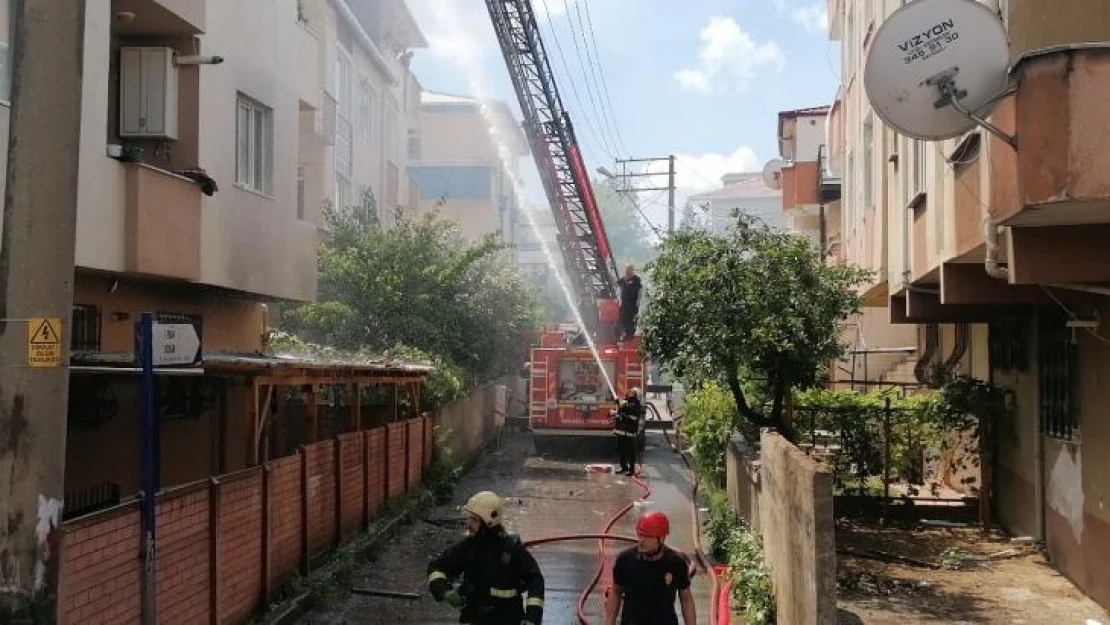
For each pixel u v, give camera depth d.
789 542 7.70
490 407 26.66
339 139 27.52
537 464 23.02
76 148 5.18
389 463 14.60
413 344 22.69
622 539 13.25
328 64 25.56
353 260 22.56
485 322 25.56
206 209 11.70
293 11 14.73
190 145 11.52
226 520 8.06
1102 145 5.89
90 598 5.84
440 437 18.27
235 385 14.20
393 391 16.30
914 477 13.61
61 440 5.07
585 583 11.06
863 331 23.52
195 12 11.21
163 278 10.87
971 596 9.51
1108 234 6.96
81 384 10.39
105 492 11.02
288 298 14.51
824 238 24.97
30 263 5.05
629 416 21.22
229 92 12.40
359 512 12.90
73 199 5.16
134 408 11.68
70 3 5.15
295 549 10.11
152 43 11.52
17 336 5.03
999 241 7.63
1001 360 13.18
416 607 9.93
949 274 9.56
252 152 13.46
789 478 7.75
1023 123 6.20
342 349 20.05
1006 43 6.66
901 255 12.15
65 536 5.57
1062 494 10.41
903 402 13.84
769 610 8.73
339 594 10.34
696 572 11.67
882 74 6.85
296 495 10.18
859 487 13.77
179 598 7.14
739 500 12.95
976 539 12.26
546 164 24.94
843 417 13.70
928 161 10.23
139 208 10.12
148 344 6.40
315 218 18.34
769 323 11.83
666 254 12.75
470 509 6.13
